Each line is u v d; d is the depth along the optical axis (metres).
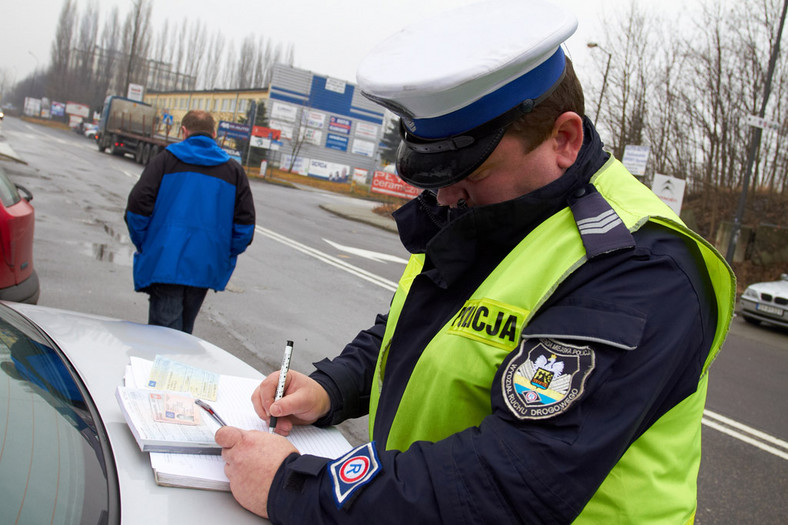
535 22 0.96
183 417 1.23
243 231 3.90
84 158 25.05
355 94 50.59
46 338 1.59
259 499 1.01
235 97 53.84
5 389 1.21
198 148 3.75
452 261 1.06
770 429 4.99
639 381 0.85
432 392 1.00
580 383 0.84
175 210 3.67
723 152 18.44
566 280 0.93
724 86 18.28
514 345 0.95
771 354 8.48
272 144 39.66
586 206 1.00
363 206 27.61
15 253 3.95
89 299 5.41
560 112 0.99
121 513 0.98
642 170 16.22
